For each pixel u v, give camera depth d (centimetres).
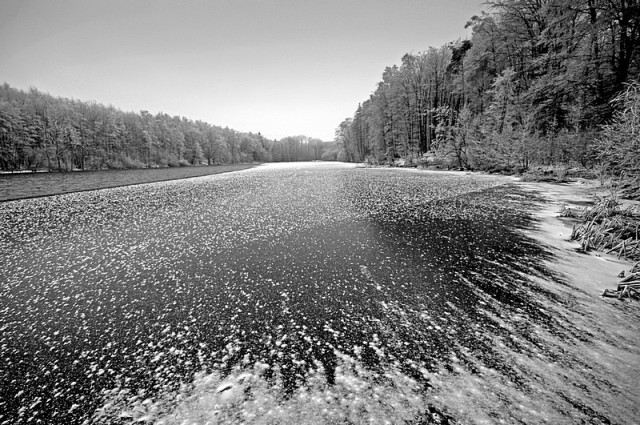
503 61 3123
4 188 2611
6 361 337
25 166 5397
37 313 449
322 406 247
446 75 4316
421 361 301
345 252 677
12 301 492
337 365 301
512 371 280
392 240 755
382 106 5238
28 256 746
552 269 531
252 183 2620
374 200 1414
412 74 4666
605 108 1592
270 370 299
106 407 263
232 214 1204
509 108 2441
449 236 771
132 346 356
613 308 391
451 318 384
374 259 623
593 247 631
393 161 5075
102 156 6519
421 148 4666
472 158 2894
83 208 1513
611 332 338
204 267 616
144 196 1941
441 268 558
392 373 285
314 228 913
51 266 663
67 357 341
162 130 8562
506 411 233
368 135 6694
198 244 792
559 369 279
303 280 529
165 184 2809
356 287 492
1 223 1182
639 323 354
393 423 226
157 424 239
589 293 437
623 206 802
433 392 257
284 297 466
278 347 338
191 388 279
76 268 646
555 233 749
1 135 5006
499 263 570
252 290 497
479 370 283
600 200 870
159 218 1184
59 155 5616
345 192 1756
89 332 391
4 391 290
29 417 257
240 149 11894
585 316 374
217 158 10219
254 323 394
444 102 4425
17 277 602
